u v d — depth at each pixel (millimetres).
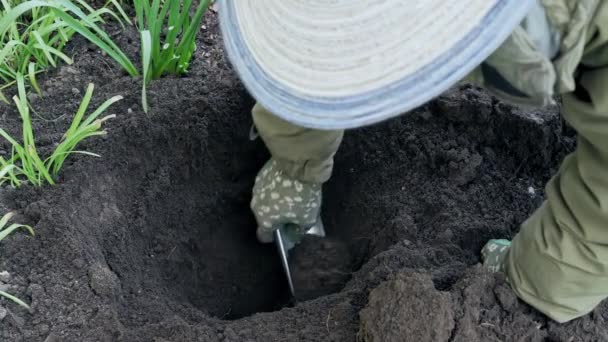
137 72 1506
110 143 1427
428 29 902
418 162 1472
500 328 1238
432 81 902
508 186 1443
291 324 1285
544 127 1450
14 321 1253
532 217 1229
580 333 1248
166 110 1468
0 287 1277
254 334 1271
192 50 1545
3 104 1472
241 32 987
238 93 1509
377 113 916
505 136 1477
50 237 1315
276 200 1395
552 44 966
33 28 1479
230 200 1542
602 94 1039
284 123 1268
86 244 1330
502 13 894
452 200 1427
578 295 1198
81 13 1388
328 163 1357
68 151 1369
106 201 1401
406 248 1357
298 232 1466
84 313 1265
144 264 1417
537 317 1254
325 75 932
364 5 912
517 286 1239
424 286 1206
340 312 1280
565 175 1148
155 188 1451
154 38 1465
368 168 1506
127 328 1279
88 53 1556
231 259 1525
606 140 1061
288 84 947
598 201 1100
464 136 1485
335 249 1484
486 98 1479
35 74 1518
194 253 1499
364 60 917
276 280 1519
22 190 1361
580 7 946
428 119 1497
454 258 1350
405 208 1437
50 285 1283
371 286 1308
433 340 1184
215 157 1518
